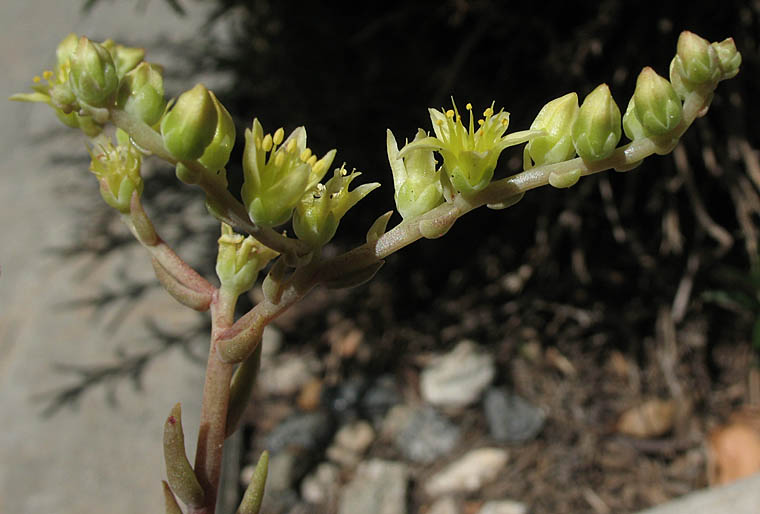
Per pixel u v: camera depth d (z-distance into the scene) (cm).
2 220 31
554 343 31
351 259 10
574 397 29
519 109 29
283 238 10
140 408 26
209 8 39
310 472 28
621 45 28
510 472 27
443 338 31
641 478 27
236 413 11
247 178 10
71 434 25
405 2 33
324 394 30
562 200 30
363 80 33
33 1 40
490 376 29
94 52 10
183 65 36
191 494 10
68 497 24
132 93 10
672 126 10
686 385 29
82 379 26
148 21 38
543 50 29
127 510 24
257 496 10
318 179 10
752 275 27
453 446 28
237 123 34
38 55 38
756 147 29
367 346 31
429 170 11
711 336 31
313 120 33
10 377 26
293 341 32
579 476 27
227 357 10
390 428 29
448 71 30
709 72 10
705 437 28
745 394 29
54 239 31
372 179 32
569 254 32
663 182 30
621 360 30
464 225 33
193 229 30
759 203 29
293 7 36
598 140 10
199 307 11
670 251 31
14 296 29
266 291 10
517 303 31
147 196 31
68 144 34
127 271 29
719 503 21
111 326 28
